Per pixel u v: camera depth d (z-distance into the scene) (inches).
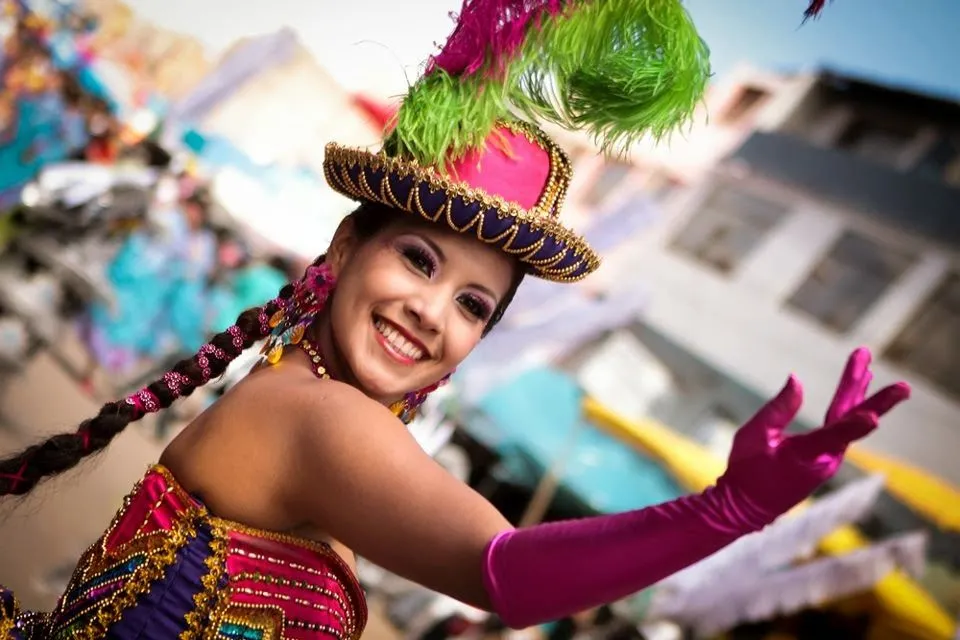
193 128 326.3
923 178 321.7
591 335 328.8
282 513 51.3
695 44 55.0
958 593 264.7
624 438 290.4
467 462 294.8
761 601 253.8
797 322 327.9
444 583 45.4
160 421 244.8
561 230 52.8
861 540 276.1
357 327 53.2
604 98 55.7
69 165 271.3
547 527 44.1
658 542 41.6
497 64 51.4
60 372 245.6
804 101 339.3
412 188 51.1
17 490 55.8
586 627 250.2
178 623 49.9
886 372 313.4
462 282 52.9
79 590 52.9
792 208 334.6
